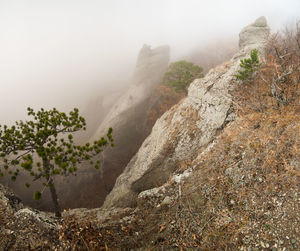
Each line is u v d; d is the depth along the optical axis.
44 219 8.10
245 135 8.30
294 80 9.02
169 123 16.56
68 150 8.00
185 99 16.67
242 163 7.29
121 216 9.71
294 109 7.90
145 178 15.15
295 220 4.83
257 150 7.14
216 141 10.18
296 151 6.11
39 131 8.03
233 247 5.26
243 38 18.48
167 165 14.26
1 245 6.61
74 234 7.21
